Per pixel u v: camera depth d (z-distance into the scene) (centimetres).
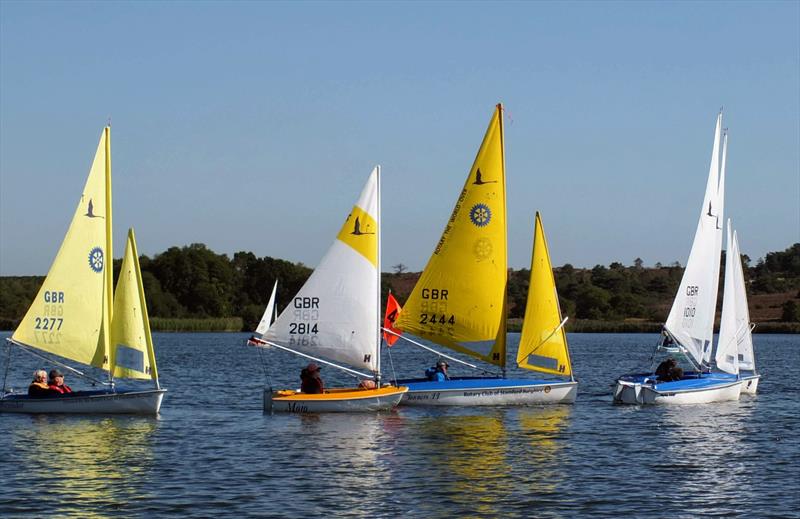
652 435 3672
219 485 2744
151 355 4009
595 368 7800
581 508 2520
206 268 19412
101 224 4041
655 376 4853
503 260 4438
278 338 4203
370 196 4216
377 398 4144
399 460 3117
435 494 2655
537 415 4159
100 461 3058
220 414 4172
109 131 4053
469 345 4450
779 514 2473
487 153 4434
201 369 7400
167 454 3186
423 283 4481
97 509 2477
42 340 4006
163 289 19112
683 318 4888
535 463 3091
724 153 4944
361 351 4206
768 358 9881
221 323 18262
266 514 2441
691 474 2939
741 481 2845
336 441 3450
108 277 4028
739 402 4856
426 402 4328
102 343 4019
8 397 4003
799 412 4438
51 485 2722
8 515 2414
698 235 4906
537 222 4438
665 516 2448
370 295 4216
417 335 4478
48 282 4000
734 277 5184
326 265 4206
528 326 4438
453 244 4456
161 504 2530
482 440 3494
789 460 3180
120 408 4000
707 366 4972
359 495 2639
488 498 2616
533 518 2427
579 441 3506
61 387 4069
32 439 3419
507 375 6556
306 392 4169
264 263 19975
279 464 3041
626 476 2903
